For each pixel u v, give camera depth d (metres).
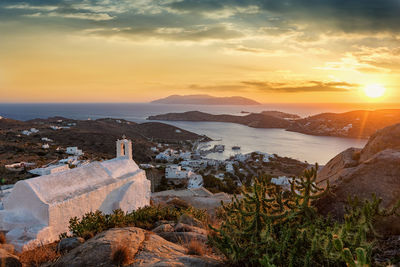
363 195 5.84
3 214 11.52
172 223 11.40
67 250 7.78
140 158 99.19
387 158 5.93
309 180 4.95
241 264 4.99
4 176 39.28
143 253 6.05
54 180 13.18
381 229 4.79
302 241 4.14
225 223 5.75
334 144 158.38
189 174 62.66
